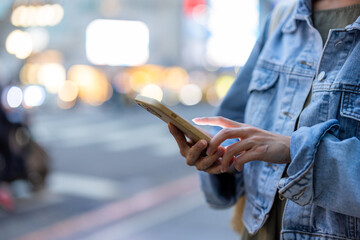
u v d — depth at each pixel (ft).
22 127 17.70
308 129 3.30
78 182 21.44
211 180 4.35
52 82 60.54
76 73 65.87
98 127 45.60
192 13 109.81
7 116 17.22
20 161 17.58
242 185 4.49
